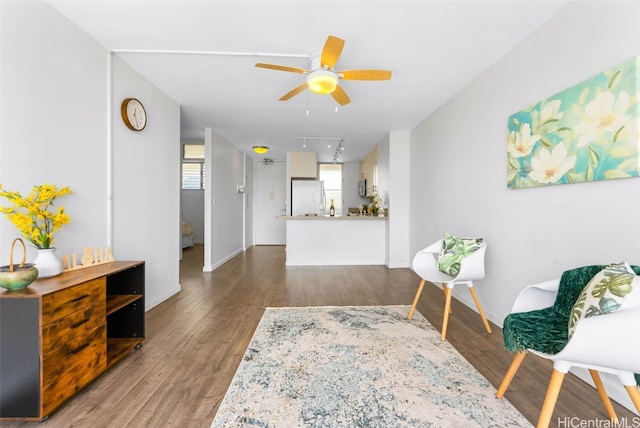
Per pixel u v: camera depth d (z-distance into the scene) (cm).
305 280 409
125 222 250
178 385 164
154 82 288
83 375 154
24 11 162
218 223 507
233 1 175
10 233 158
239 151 650
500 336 227
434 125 374
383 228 530
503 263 240
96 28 202
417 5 179
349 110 371
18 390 130
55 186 181
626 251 146
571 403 149
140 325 210
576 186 173
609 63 152
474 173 282
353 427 132
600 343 101
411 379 169
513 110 226
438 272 255
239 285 382
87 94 209
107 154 228
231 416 139
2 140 153
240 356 196
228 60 246
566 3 177
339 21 194
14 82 158
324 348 206
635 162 138
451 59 244
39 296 130
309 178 687
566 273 149
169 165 324
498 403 148
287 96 247
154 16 189
